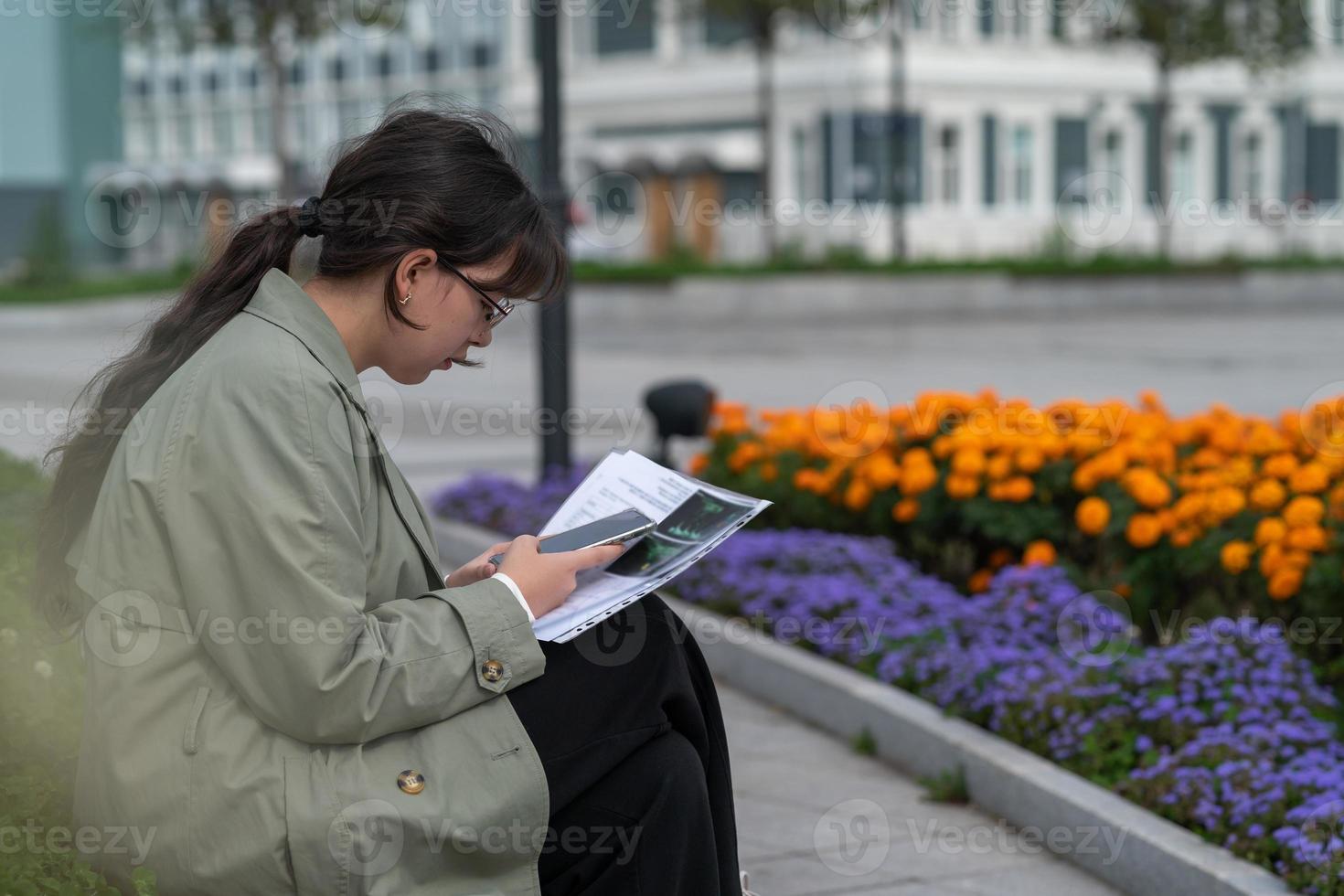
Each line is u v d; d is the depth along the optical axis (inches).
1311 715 154.3
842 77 1114.7
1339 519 179.9
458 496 275.4
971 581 218.4
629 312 802.2
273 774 75.9
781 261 900.6
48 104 1095.0
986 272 866.8
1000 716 153.7
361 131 88.0
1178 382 519.2
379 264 81.0
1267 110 1280.8
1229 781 132.9
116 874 78.7
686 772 84.5
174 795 76.7
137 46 809.5
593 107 1259.8
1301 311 868.0
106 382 85.3
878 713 164.1
